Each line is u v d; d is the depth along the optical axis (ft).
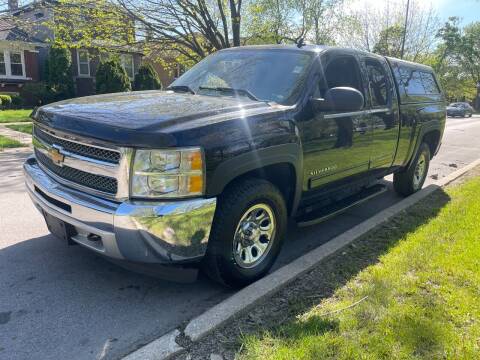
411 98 18.56
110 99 11.69
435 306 9.90
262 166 10.46
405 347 8.39
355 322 9.20
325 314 9.61
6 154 30.12
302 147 11.80
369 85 15.42
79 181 9.80
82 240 9.93
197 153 8.95
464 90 189.26
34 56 88.58
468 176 25.50
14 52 85.92
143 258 8.98
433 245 13.50
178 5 39.70
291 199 12.26
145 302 10.33
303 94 12.09
